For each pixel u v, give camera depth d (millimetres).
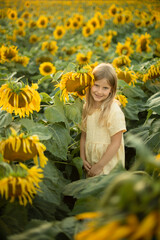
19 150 1335
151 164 820
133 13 9719
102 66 2002
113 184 769
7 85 1721
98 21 6699
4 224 1284
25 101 1699
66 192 1519
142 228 688
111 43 6496
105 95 1992
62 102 2096
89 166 2062
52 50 5090
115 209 743
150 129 2271
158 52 4387
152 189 741
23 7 11359
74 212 1335
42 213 1496
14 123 1944
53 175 1713
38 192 1535
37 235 1008
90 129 2084
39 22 7281
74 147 2449
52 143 1954
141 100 2768
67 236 1116
